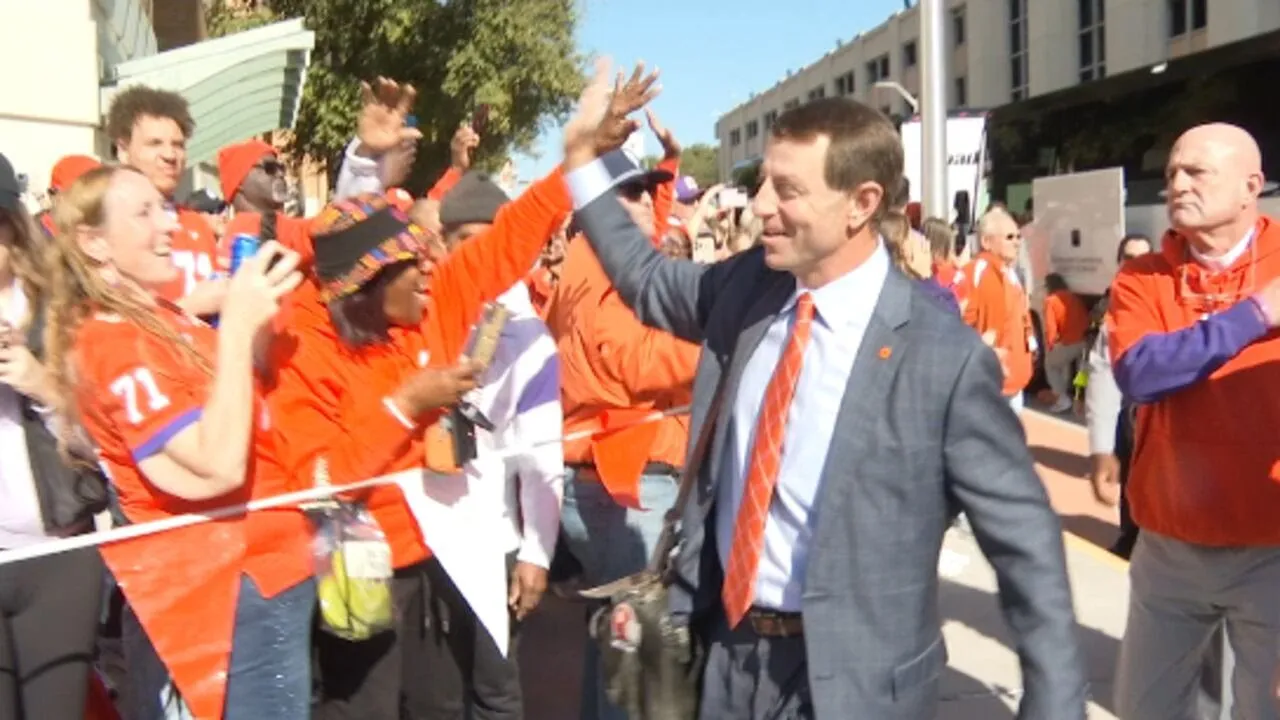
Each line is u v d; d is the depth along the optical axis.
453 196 4.00
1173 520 3.52
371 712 3.42
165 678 2.97
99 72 8.07
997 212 8.22
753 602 2.52
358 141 4.60
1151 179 14.80
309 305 3.12
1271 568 3.42
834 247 2.43
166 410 2.66
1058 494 8.98
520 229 3.33
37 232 2.97
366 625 3.09
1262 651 3.47
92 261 2.78
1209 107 13.55
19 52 7.50
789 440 2.47
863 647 2.38
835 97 2.51
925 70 11.17
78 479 3.00
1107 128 15.84
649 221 3.69
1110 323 3.62
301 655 2.98
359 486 3.07
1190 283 3.48
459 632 3.67
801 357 2.47
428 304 3.36
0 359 2.77
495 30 22.05
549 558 3.85
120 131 4.26
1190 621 3.64
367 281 3.04
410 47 21.89
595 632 2.87
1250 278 3.42
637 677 2.72
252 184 4.64
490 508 3.49
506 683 3.80
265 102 12.02
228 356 2.66
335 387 3.09
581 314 3.98
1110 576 6.50
